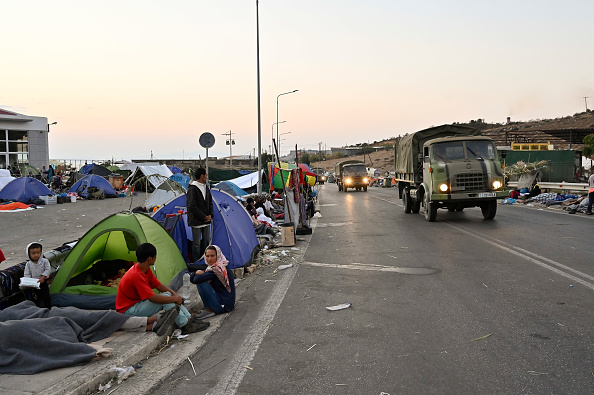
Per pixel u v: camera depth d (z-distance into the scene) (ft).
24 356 13.91
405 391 12.16
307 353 15.15
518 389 11.99
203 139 43.57
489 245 34.06
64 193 92.48
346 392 12.25
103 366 14.06
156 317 17.51
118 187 112.57
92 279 23.27
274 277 27.09
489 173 46.96
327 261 30.89
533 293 20.92
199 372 14.25
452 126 55.67
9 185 78.18
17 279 20.11
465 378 12.76
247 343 16.48
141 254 17.94
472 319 17.71
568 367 13.17
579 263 26.68
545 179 88.94
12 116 124.77
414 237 39.88
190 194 26.63
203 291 19.97
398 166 68.28
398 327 17.22
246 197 65.92
